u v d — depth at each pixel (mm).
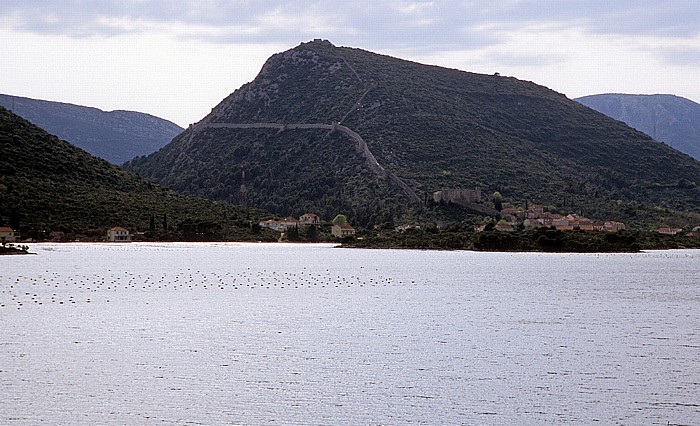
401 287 133750
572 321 92312
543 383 62094
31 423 52500
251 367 66438
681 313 100062
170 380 62281
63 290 123250
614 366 67500
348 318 94062
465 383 61938
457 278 151625
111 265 176875
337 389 60062
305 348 74250
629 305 108562
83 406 55750
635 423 53531
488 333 83125
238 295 119688
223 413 54594
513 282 143375
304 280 145250
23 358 69312
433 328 86438
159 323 89250
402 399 57781
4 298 110750
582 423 53500
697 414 55250
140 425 52281
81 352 71938
